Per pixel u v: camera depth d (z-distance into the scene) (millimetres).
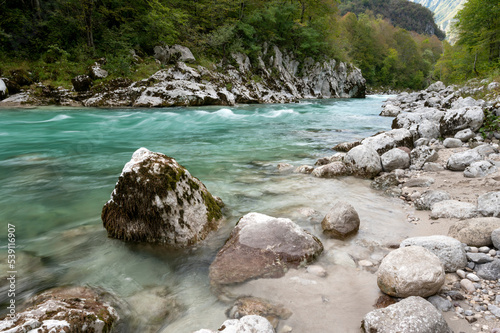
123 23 22578
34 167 5883
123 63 17953
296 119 14734
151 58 21328
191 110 16266
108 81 17062
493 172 4688
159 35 22359
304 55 38281
